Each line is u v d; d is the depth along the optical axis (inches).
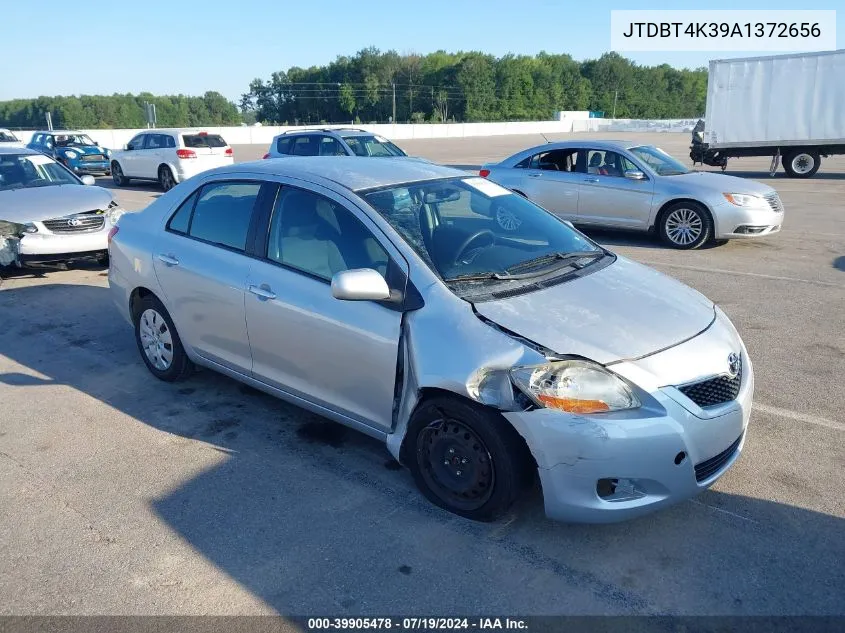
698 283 298.0
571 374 111.9
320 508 134.1
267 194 160.2
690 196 367.2
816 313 250.8
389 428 137.7
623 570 114.3
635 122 2615.7
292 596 110.1
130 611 107.7
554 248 155.7
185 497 139.3
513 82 3907.5
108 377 203.9
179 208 183.0
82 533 128.0
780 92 759.7
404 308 129.5
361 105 4084.6
